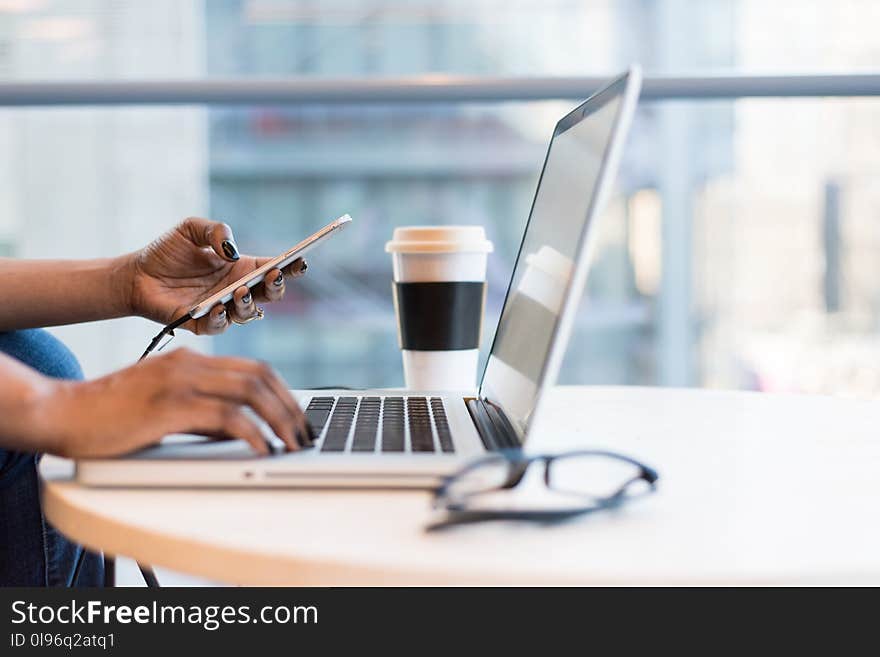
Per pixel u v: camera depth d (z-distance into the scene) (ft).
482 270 3.32
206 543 1.47
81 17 12.58
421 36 19.54
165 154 12.61
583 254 1.84
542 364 1.95
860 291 16.16
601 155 1.96
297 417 1.93
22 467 2.85
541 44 19.19
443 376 3.30
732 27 16.52
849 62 15.71
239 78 5.12
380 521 1.59
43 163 12.23
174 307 3.30
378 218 23.99
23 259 3.47
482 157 23.93
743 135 16.92
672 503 1.73
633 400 3.10
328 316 23.63
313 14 19.30
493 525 1.58
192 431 1.85
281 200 23.72
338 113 23.81
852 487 1.85
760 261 17.11
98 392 1.87
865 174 15.85
